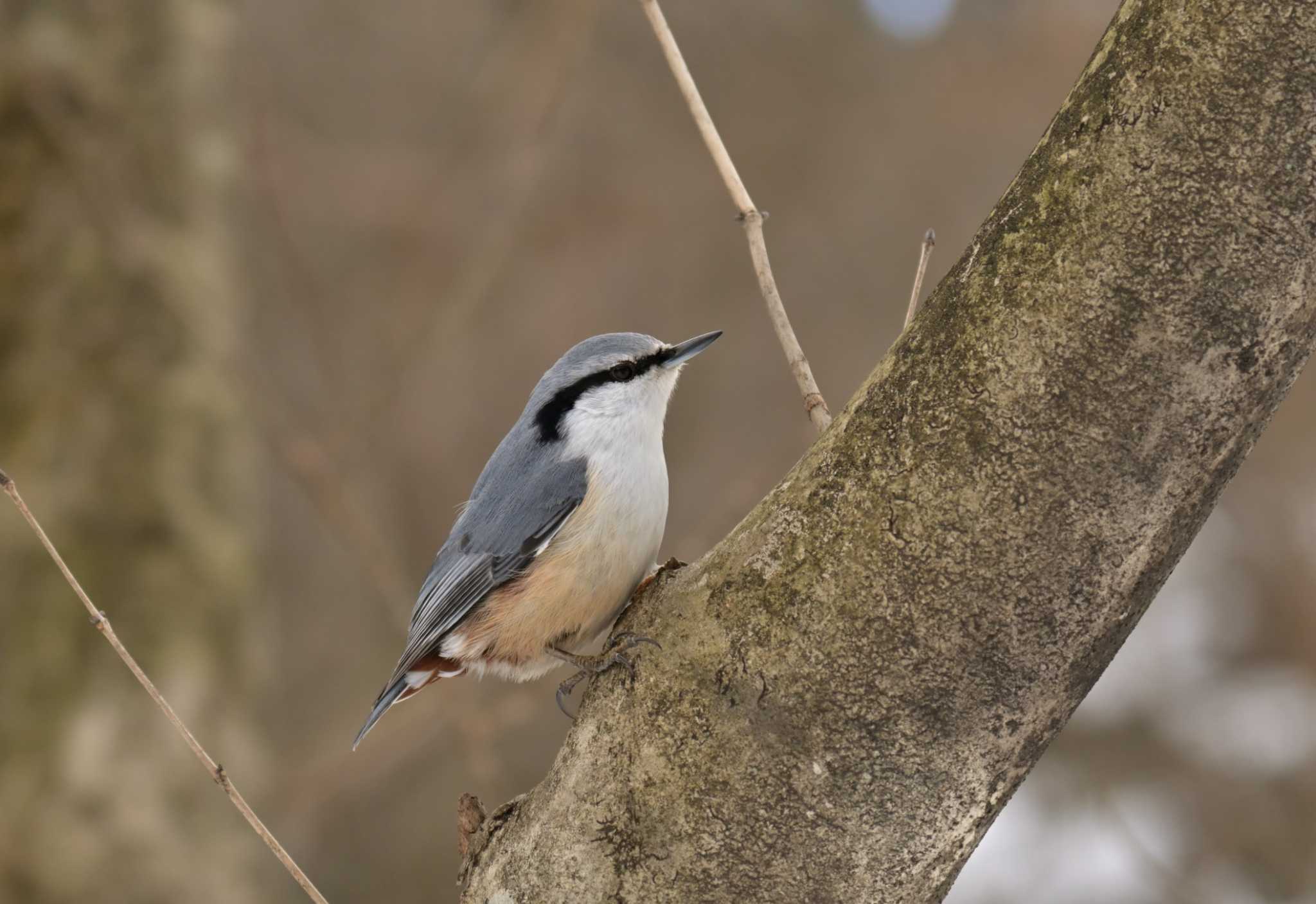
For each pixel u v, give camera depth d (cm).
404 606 1125
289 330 1496
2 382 1080
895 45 2128
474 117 1612
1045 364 323
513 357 1758
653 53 2012
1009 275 329
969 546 332
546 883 396
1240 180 305
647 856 377
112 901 1015
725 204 1938
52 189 1101
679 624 378
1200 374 316
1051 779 1484
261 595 1319
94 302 1109
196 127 1215
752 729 361
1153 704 1524
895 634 342
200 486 1162
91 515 1083
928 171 2000
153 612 1091
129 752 1054
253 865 1148
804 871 360
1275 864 1408
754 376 1819
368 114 1794
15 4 1106
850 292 1923
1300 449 1702
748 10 2075
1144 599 338
